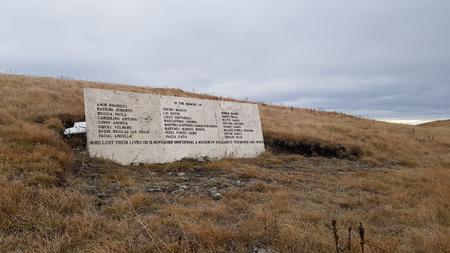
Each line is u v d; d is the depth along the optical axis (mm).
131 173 8891
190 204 6574
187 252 4387
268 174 9719
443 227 5789
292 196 7535
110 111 10633
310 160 13039
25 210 5262
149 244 4578
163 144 11352
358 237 5090
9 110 11156
